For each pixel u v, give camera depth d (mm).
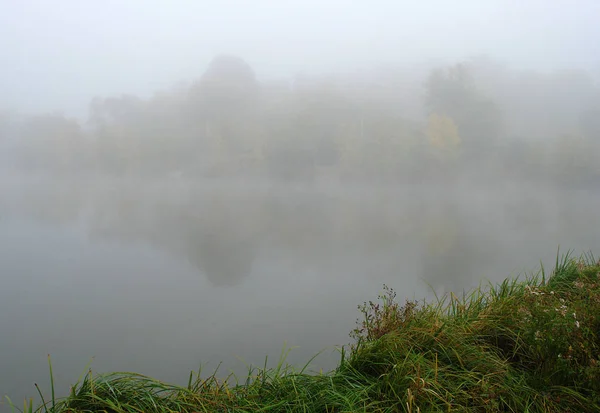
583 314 2975
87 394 2330
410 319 3418
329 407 2475
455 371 2768
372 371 2881
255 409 2391
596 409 2348
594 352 2666
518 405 2484
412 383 2516
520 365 2953
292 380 2668
